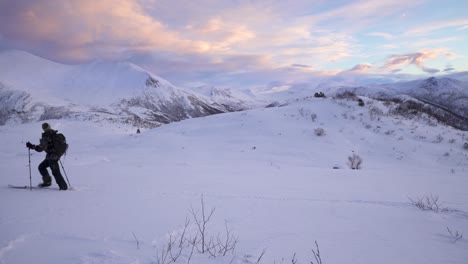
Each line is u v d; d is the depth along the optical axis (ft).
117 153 76.79
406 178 36.29
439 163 78.84
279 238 12.32
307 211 17.70
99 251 9.84
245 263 9.48
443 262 10.41
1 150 98.73
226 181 30.55
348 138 95.14
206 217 15.46
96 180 29.58
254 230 13.42
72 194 20.95
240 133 102.89
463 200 22.49
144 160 60.95
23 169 38.63
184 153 75.82
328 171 43.19
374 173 41.34
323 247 11.43
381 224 15.29
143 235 11.87
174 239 11.63
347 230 13.97
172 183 28.04
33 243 10.55
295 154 78.43
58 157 23.08
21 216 14.12
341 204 19.97
